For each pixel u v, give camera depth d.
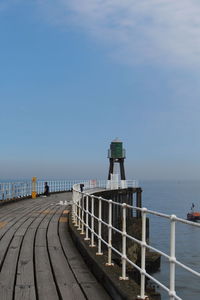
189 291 22.55
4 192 24.80
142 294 5.54
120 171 51.00
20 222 15.66
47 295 6.26
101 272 7.04
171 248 4.54
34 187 32.94
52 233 12.84
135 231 38.72
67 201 27.52
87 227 10.16
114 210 38.44
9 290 6.47
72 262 8.73
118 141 51.12
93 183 42.50
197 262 27.80
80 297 6.18
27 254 9.44
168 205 115.38
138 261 26.34
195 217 71.88
